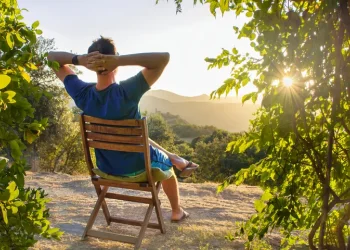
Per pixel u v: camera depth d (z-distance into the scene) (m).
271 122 1.87
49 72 18.95
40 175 8.10
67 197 5.87
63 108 21.94
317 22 1.66
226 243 3.84
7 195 1.37
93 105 3.61
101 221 4.59
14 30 1.59
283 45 1.68
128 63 3.39
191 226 4.34
